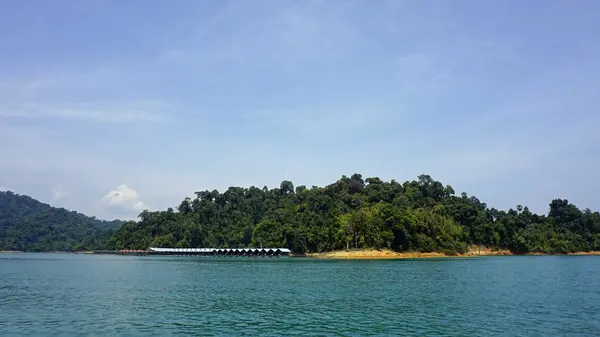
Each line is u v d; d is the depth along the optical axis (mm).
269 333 42875
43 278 101250
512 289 74938
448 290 73750
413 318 49656
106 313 53312
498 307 56469
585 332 42812
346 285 81938
